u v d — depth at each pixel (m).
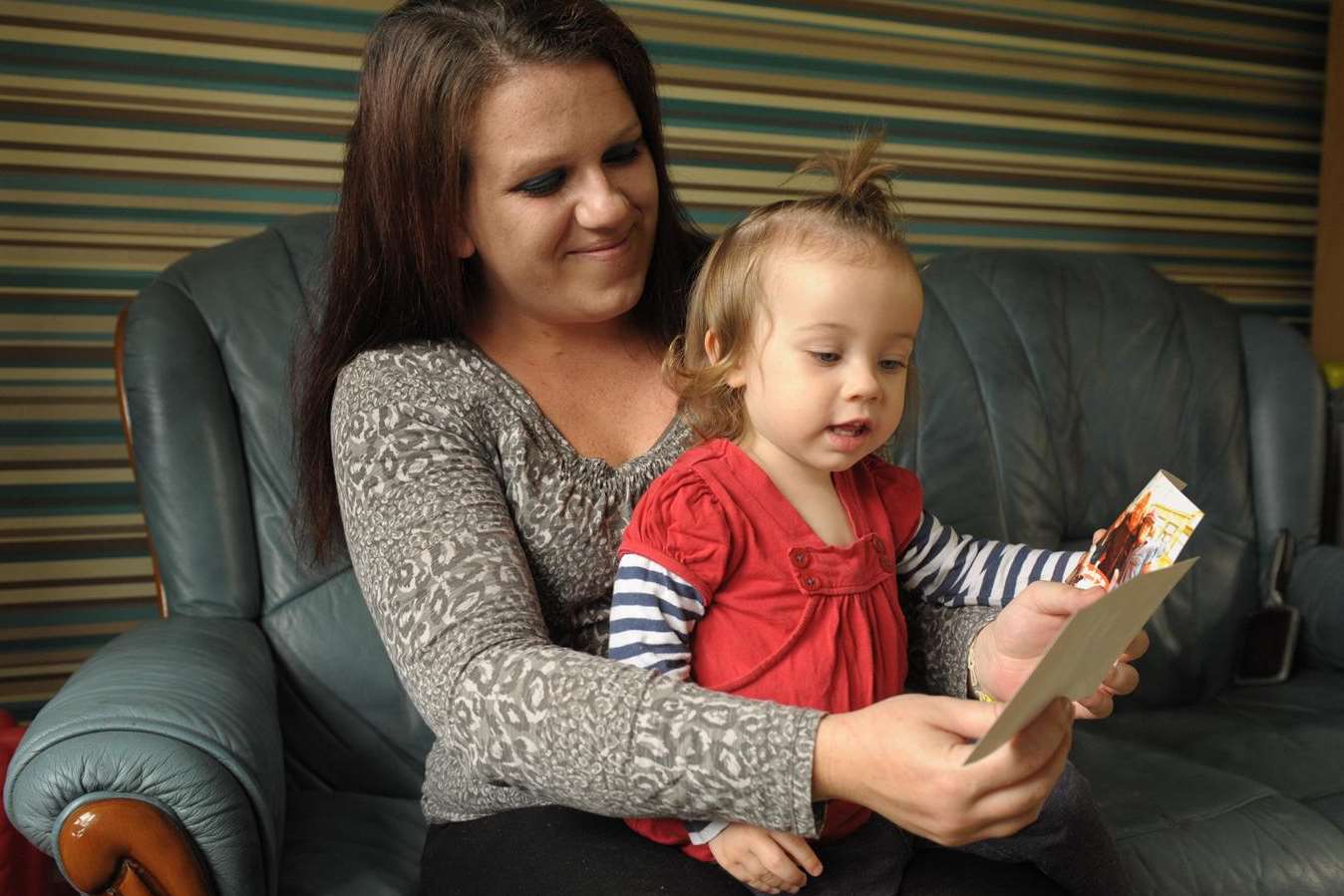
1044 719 0.86
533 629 1.05
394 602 1.09
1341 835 1.67
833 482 1.20
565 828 1.14
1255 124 3.02
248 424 1.79
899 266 1.11
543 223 1.19
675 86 2.42
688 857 1.09
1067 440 2.24
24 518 2.11
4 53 2.00
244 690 1.44
